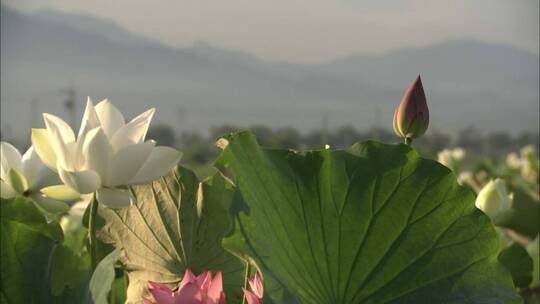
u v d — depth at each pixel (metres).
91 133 1.62
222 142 1.63
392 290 1.70
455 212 1.71
